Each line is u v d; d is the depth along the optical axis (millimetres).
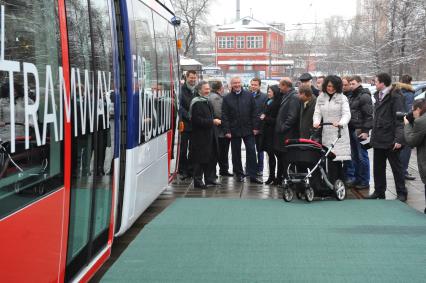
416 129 8305
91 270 5004
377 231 7508
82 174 4793
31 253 3613
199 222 8055
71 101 4508
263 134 11711
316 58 82875
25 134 3553
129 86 6668
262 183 11945
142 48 7543
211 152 11516
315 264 6043
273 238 7133
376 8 35156
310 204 9469
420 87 22672
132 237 7551
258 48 92000
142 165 7371
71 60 4574
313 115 10273
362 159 11094
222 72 64500
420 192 10719
